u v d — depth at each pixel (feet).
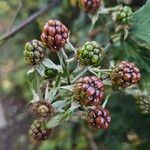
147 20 0.61
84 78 0.54
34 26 1.06
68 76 0.56
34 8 1.08
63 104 0.56
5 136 1.48
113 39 0.63
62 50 0.57
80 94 0.54
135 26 0.61
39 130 0.58
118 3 0.71
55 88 0.57
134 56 0.62
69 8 1.04
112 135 0.95
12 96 1.54
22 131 1.47
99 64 0.58
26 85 0.61
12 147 1.44
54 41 0.56
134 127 0.91
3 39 0.77
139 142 0.93
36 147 1.42
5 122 1.52
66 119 0.55
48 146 1.36
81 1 0.64
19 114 1.50
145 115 0.91
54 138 1.34
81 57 0.56
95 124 0.55
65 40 0.56
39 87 0.58
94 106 0.55
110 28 0.70
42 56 0.57
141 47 0.62
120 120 0.92
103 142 1.01
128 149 0.96
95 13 0.64
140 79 0.60
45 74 0.58
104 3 0.72
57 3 0.94
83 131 1.14
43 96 0.57
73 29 1.04
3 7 1.06
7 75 1.42
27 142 1.46
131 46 0.62
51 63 0.58
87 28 0.98
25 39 1.12
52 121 0.56
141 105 0.63
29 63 0.58
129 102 0.91
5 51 1.29
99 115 0.55
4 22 1.12
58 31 0.56
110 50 0.63
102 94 0.54
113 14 0.62
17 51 1.28
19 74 1.44
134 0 0.77
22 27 0.80
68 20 1.07
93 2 0.63
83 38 0.97
